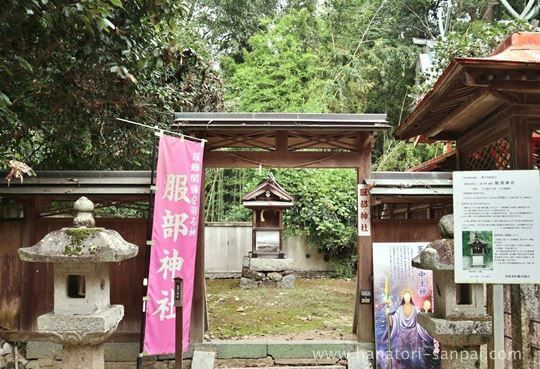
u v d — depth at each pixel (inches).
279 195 506.3
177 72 341.4
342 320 343.0
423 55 660.1
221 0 788.6
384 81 754.8
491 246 156.0
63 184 264.1
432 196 275.4
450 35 407.5
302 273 583.5
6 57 219.8
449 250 165.0
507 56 191.5
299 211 578.9
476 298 167.9
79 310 169.8
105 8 187.3
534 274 153.6
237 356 273.6
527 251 154.5
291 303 407.2
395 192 274.7
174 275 245.3
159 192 242.4
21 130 273.3
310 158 291.4
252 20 802.8
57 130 308.3
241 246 592.1
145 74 281.7
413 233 289.3
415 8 805.9
